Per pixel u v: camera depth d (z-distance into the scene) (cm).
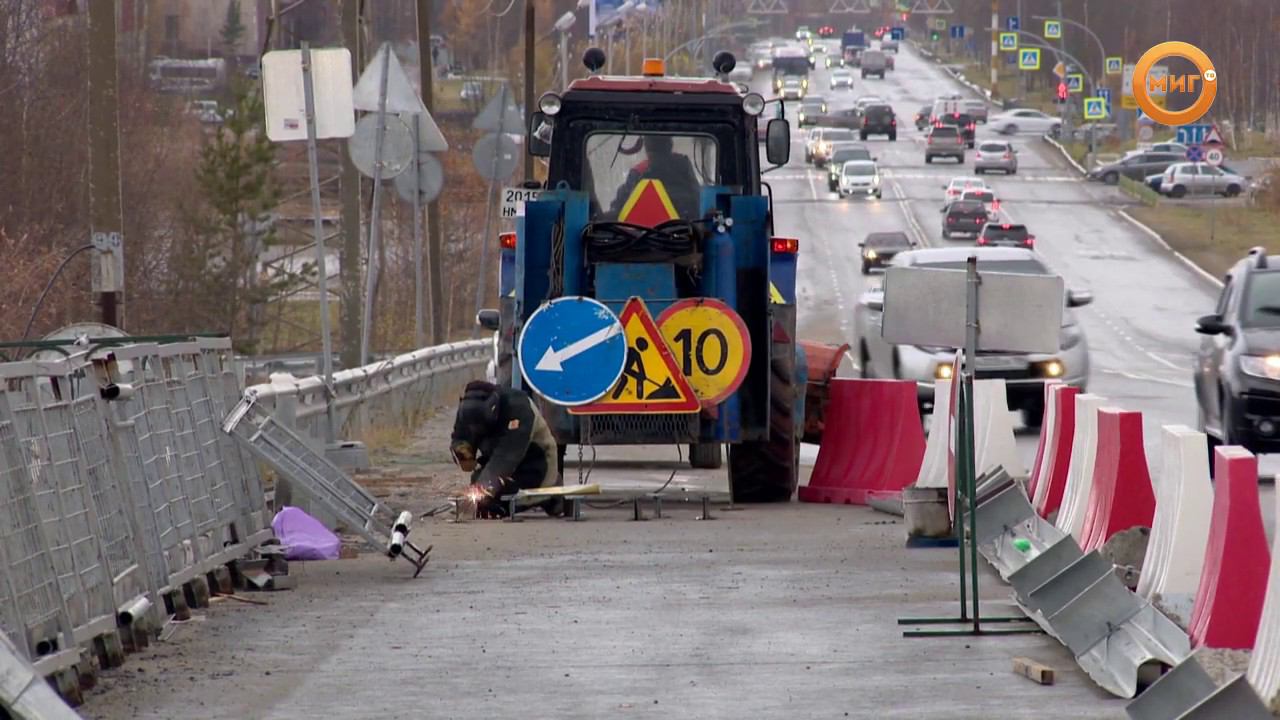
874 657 2803
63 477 2608
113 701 2500
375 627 3094
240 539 3625
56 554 2538
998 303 3098
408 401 8519
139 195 17162
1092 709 2428
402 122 6575
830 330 16325
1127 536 3425
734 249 4956
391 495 5344
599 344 4750
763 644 2917
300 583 3616
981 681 2617
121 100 18388
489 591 3484
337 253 19738
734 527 4572
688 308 4819
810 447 7356
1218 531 2681
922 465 5069
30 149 14800
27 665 1972
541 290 4969
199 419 3472
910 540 4091
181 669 2723
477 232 17688
